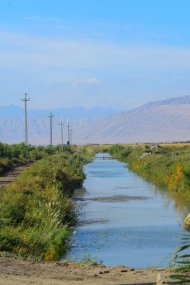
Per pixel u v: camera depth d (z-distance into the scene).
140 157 97.81
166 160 75.38
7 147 101.75
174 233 30.33
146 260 23.36
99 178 75.19
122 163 119.88
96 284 14.36
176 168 58.28
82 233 30.86
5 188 40.94
